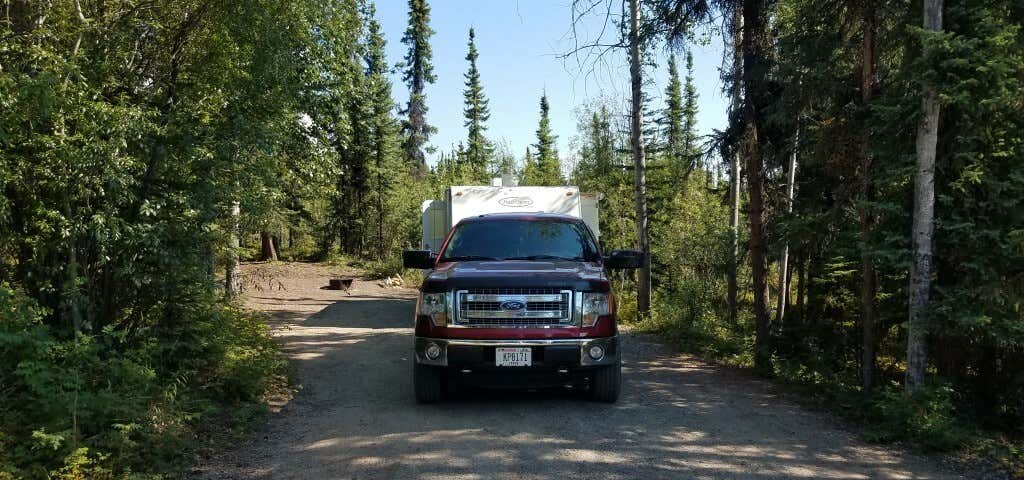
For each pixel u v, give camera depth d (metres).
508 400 7.09
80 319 6.19
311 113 13.47
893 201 6.93
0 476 4.15
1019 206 6.07
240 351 7.64
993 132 6.21
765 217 9.97
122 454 4.74
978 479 4.83
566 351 6.29
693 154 10.59
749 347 10.09
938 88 5.95
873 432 5.84
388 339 11.56
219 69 7.30
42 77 5.28
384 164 39.66
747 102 9.73
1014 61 5.66
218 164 6.96
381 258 37.94
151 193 6.56
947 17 6.22
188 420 5.86
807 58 8.29
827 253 9.25
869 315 7.51
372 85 31.47
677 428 6.04
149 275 6.53
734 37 9.66
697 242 18.77
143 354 5.91
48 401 4.80
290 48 8.43
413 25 43.72
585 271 6.86
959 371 6.80
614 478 4.71
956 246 6.23
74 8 6.52
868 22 7.35
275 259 38.66
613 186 25.08
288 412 6.66
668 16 8.70
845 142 7.82
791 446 5.55
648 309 14.95
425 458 5.15
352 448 5.44
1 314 4.95
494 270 6.78
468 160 59.97
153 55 7.16
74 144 5.90
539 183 35.66
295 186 14.34
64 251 6.18
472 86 61.16
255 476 4.79
